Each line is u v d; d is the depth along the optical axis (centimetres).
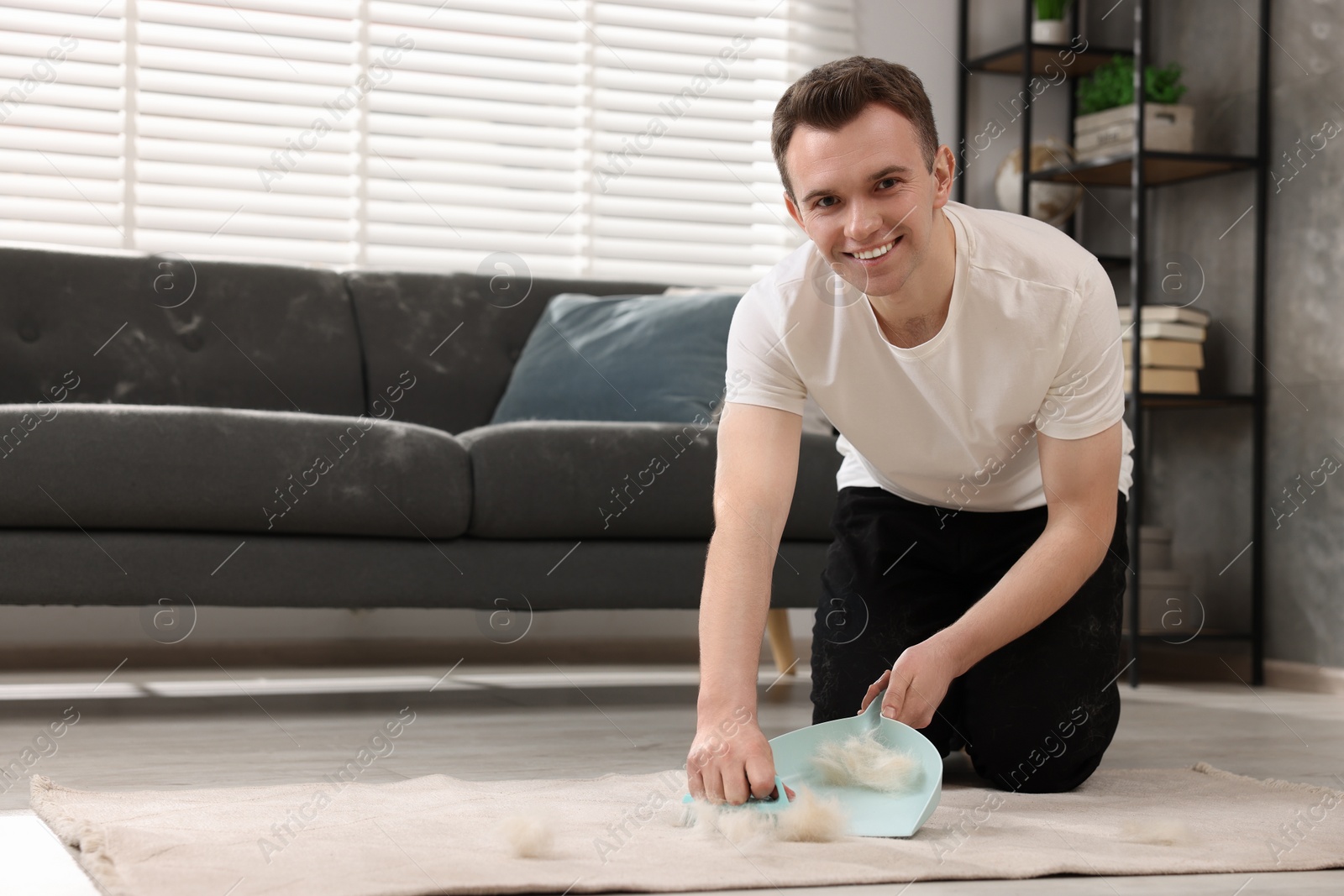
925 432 142
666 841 106
